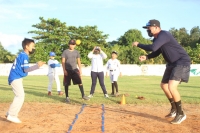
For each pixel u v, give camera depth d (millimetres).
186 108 7586
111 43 61250
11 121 5457
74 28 43531
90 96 9266
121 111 6984
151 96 9945
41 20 43031
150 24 5762
